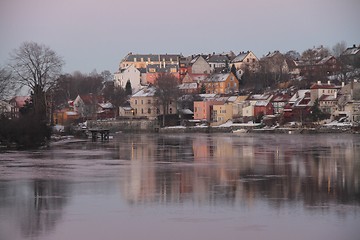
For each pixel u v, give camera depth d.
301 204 66.56
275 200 69.00
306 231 55.53
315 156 124.56
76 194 73.69
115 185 80.75
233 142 183.75
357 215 61.16
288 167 102.06
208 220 59.56
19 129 152.12
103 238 53.97
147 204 67.31
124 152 139.00
